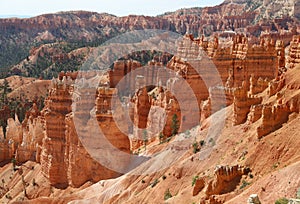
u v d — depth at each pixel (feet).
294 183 139.23
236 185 162.91
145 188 218.79
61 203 258.78
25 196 288.51
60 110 290.76
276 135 173.88
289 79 211.00
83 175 266.77
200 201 161.79
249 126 200.95
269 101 208.85
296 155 160.45
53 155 285.23
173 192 197.36
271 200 139.54
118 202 221.46
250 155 173.58
